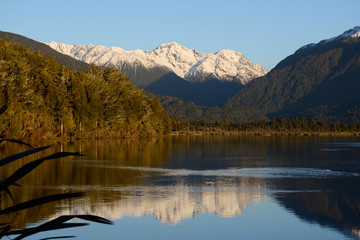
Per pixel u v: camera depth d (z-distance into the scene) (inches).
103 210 959.0
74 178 1456.7
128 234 788.6
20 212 895.1
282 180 1535.4
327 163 2268.7
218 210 1000.9
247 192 1256.2
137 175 1599.4
